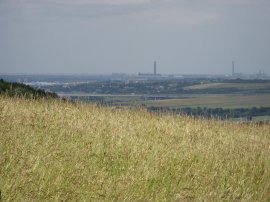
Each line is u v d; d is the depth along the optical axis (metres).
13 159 10.58
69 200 9.18
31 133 13.51
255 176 12.55
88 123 15.90
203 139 16.22
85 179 10.24
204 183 11.34
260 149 15.68
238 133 19.02
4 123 14.10
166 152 13.30
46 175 10.08
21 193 9.02
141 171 11.27
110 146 13.30
